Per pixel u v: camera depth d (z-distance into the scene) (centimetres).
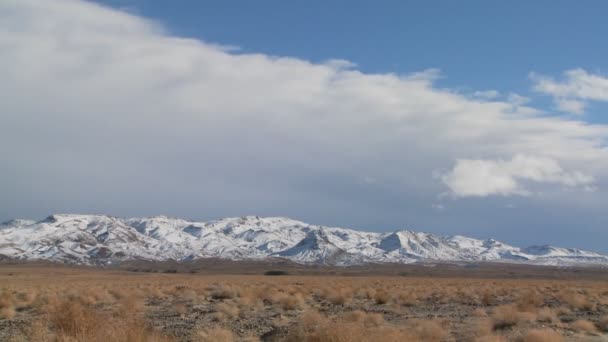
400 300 4347
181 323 2831
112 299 4197
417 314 3369
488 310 3616
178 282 8588
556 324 2622
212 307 3694
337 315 3123
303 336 2027
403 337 1930
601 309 3609
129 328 1859
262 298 4431
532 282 9588
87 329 1877
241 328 2608
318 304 4103
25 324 2658
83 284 7444
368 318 2770
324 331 1894
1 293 4438
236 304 3838
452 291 5466
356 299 4638
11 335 2239
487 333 2231
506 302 4312
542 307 3725
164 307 3841
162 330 2444
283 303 3781
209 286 6444
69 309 2042
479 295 4969
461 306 4031
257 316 3200
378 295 4247
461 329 2502
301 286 6312
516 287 6688
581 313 3334
